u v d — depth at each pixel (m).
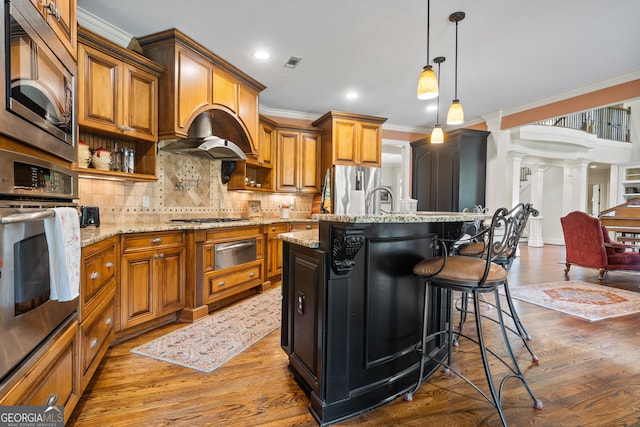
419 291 1.85
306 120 5.23
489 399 1.59
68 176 1.40
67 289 1.14
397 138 5.99
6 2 0.91
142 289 2.34
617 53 3.15
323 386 1.45
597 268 4.33
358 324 1.56
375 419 1.48
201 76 2.93
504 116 5.04
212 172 3.78
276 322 2.66
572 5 2.40
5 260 0.89
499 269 1.56
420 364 1.67
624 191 8.03
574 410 1.54
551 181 8.92
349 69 3.51
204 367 1.92
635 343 2.30
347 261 1.44
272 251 3.84
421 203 5.95
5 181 0.91
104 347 1.83
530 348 2.21
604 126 8.22
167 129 2.74
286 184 4.68
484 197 5.38
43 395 1.10
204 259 2.78
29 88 1.06
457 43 2.94
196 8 2.43
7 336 0.90
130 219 2.90
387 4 2.38
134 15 2.50
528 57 3.22
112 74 2.40
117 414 1.48
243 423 1.44
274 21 2.61
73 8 1.49
